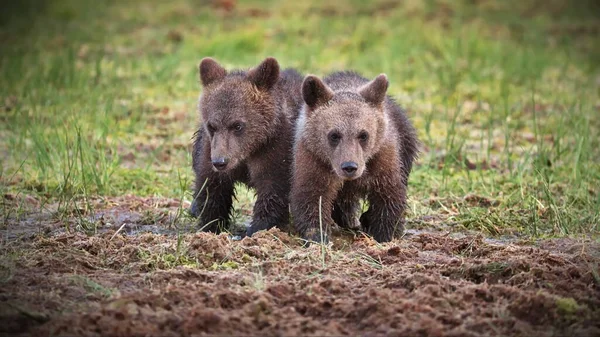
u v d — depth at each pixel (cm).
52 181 1544
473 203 1488
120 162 1714
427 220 1412
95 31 3234
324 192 1234
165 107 2153
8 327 865
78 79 2284
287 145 1302
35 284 987
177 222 1366
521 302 906
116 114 2052
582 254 1110
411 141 1380
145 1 3866
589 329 862
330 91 1252
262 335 848
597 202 1394
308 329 861
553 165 1689
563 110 2111
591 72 2762
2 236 1241
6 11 3566
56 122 1859
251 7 3653
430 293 940
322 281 979
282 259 1091
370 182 1253
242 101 1280
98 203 1446
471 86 2481
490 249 1140
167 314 886
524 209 1426
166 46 2980
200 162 1338
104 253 1120
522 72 2625
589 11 3834
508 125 2027
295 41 2995
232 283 989
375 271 1042
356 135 1202
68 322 856
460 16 3553
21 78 2356
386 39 3025
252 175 1312
